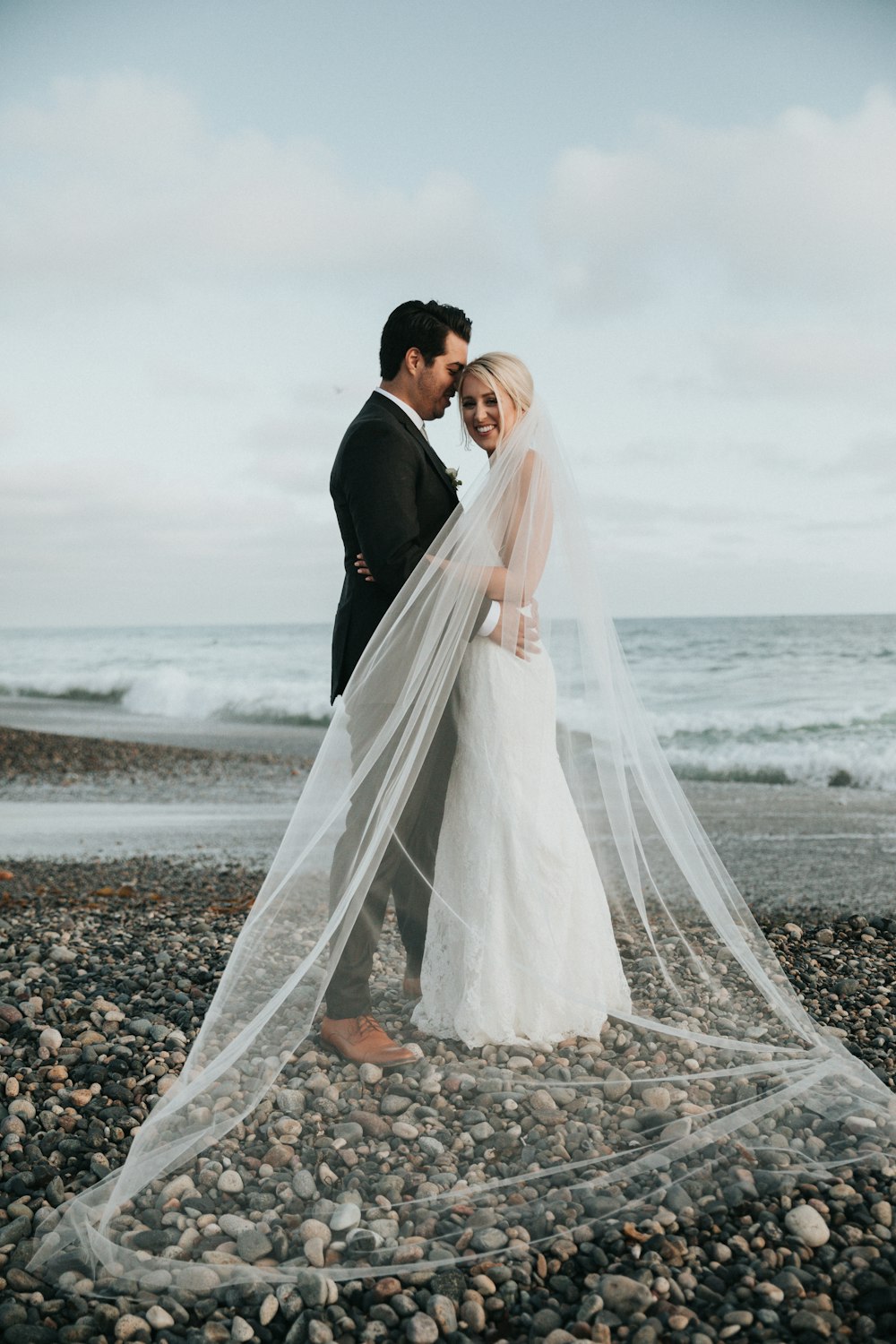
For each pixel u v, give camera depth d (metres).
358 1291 2.07
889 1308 1.94
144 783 13.25
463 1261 2.12
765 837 8.30
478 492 2.99
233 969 2.73
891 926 4.93
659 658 23.62
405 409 3.07
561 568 3.14
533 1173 2.42
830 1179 2.36
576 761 3.37
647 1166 2.42
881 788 12.39
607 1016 3.15
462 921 3.05
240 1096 2.63
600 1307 1.97
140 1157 2.45
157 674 27.53
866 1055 3.09
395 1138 2.61
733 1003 3.15
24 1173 2.54
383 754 2.86
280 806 11.21
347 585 3.21
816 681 20.30
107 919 5.67
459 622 2.93
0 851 8.59
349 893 2.81
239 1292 2.06
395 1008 3.23
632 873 3.26
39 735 18.38
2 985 4.08
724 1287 2.02
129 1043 3.39
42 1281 2.14
